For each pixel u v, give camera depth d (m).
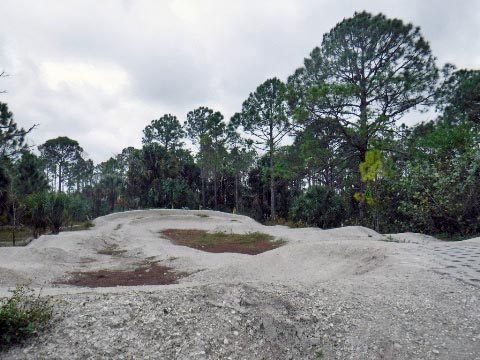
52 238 14.77
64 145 53.47
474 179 13.99
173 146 47.16
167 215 24.73
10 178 21.22
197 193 38.69
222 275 9.24
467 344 3.91
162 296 4.67
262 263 9.98
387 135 21.08
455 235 15.34
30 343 3.56
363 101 21.02
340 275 8.02
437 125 20.03
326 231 16.48
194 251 13.34
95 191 42.81
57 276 9.62
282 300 4.80
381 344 3.96
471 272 6.23
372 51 21.56
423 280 5.93
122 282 9.20
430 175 15.59
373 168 16.73
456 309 4.70
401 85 19.67
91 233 16.91
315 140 21.17
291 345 3.99
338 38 22.02
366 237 14.66
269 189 32.59
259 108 29.56
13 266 9.83
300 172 23.53
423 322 4.39
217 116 37.94
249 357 3.72
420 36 21.06
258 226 21.06
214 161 37.53
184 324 4.04
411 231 17.34
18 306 4.19
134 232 18.77
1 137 20.36
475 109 20.91
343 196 23.47
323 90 19.14
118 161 48.44
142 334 3.80
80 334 3.70
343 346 3.97
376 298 5.12
